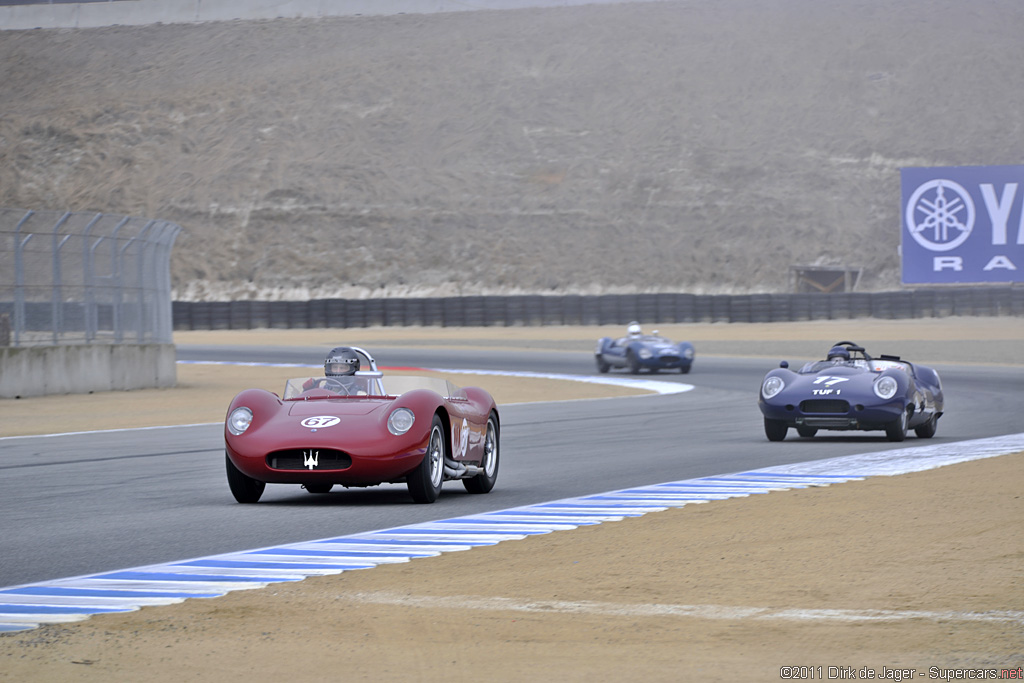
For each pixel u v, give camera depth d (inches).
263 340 7504.9
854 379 2091.5
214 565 987.9
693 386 4003.4
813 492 1406.3
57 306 3577.8
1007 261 7027.6
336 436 1317.7
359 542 1097.4
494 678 651.5
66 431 2514.8
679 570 945.5
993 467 1609.3
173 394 3732.8
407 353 6186.0
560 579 919.0
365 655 702.5
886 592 848.3
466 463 1454.2
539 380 4466.0
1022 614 773.3
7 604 843.4
